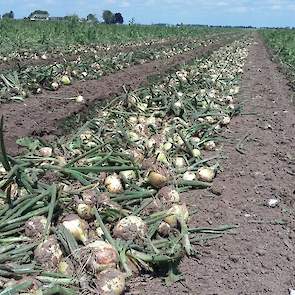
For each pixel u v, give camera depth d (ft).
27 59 19.52
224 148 9.71
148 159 6.70
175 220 5.56
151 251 5.06
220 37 58.80
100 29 37.06
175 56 26.22
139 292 4.82
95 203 5.44
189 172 7.54
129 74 17.26
